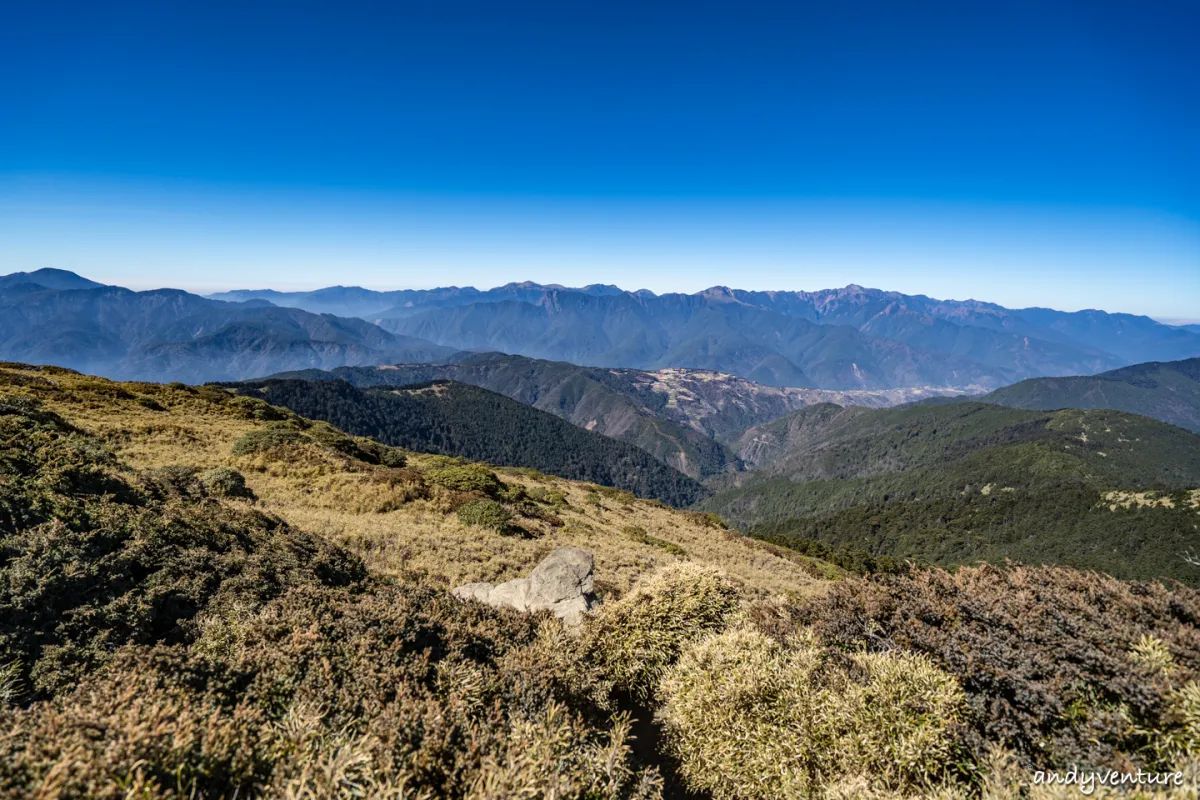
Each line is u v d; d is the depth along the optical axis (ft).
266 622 20.27
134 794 9.93
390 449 129.90
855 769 16.88
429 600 25.63
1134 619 20.27
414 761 12.60
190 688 14.87
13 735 11.21
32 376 88.17
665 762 22.49
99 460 36.58
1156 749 14.56
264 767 12.11
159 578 23.93
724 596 30.04
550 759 13.76
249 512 39.22
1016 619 20.03
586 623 28.58
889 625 21.57
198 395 110.01
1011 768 14.78
